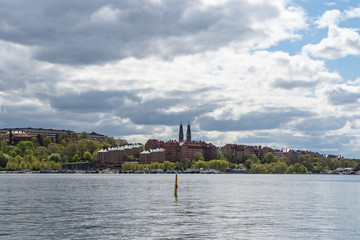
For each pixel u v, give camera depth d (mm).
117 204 76375
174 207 71875
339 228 50656
